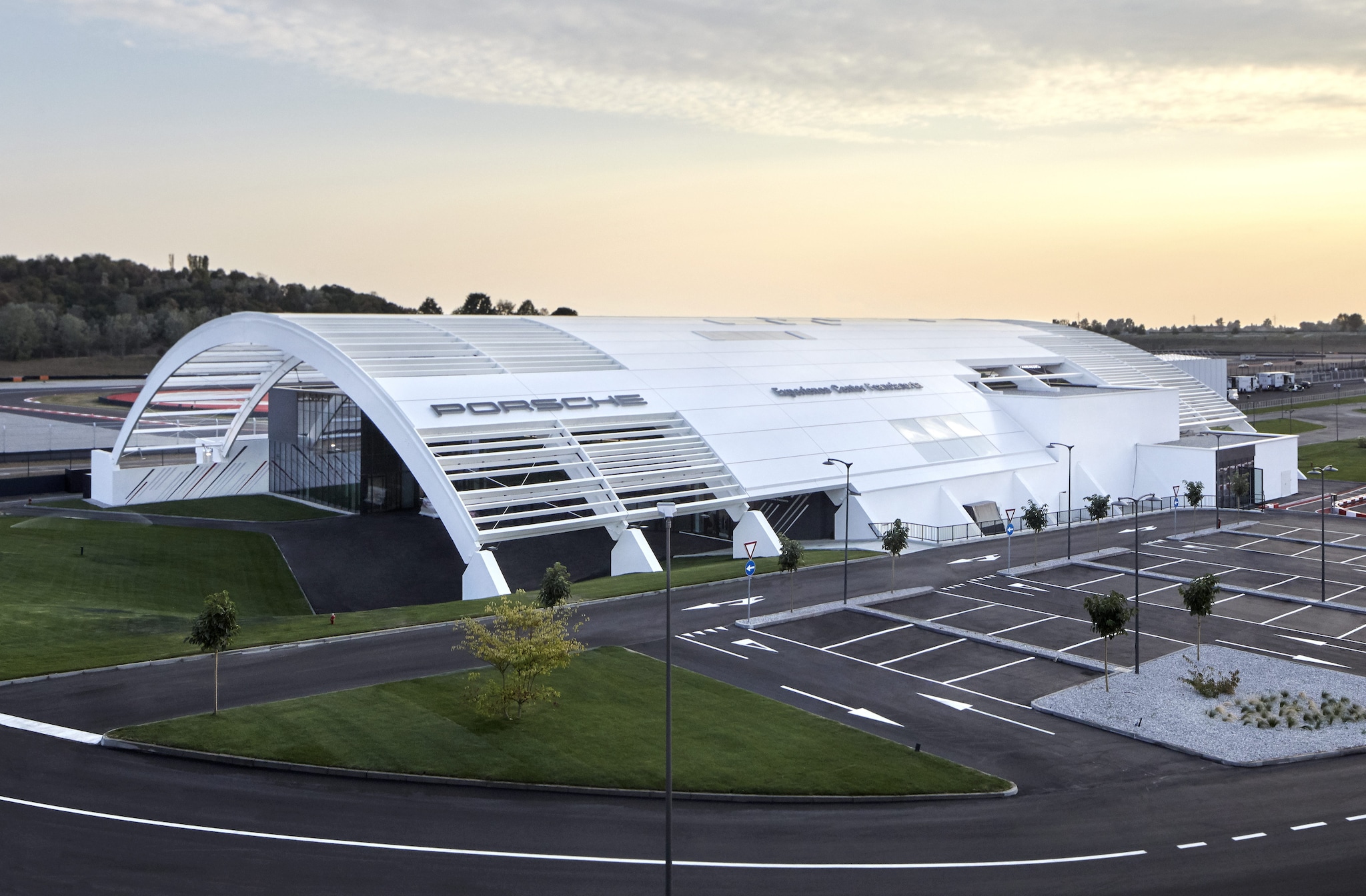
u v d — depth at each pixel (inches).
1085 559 2480.3
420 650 1652.3
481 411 2409.0
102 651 1592.0
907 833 1093.1
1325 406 6545.3
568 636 1743.4
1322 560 2122.3
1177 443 3590.1
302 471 3262.8
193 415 3526.1
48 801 1088.8
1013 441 3307.1
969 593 2142.0
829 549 2596.0
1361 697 1520.7
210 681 1476.4
